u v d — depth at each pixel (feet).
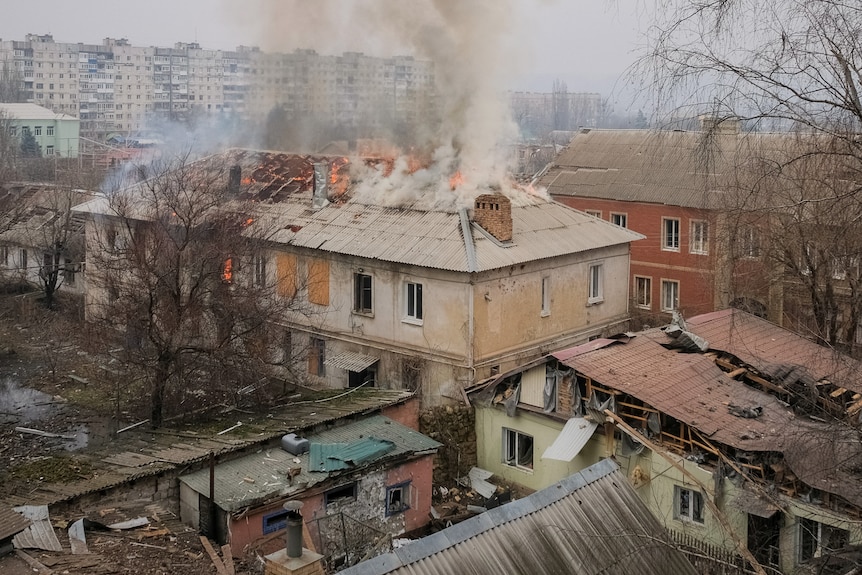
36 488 49.55
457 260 75.36
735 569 41.96
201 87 367.86
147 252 79.10
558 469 60.90
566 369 60.44
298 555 35.68
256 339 76.18
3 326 111.75
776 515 48.83
